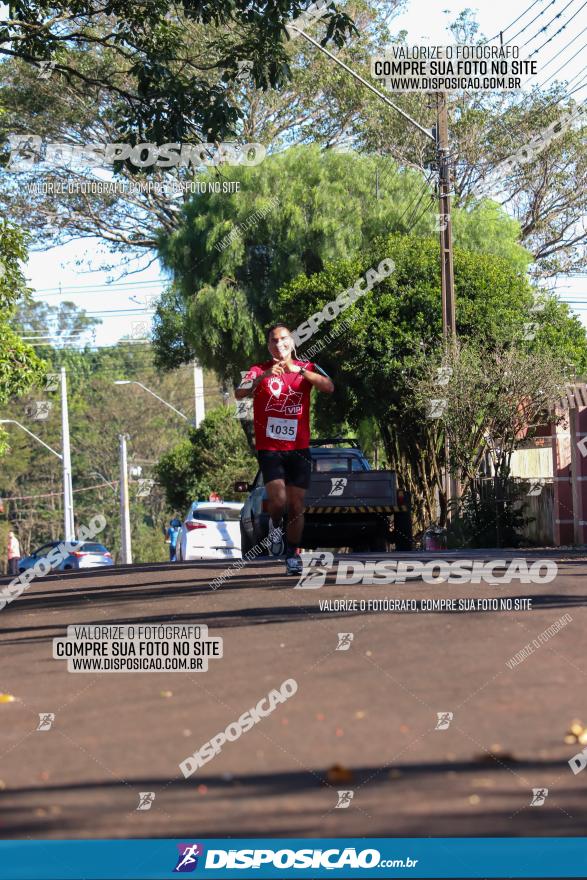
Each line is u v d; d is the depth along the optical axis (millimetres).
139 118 21188
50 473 96500
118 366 101812
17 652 8117
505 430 26422
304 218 39688
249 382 12016
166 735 5160
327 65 47031
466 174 46531
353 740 4902
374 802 4082
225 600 10562
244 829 3896
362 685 6012
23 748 5074
